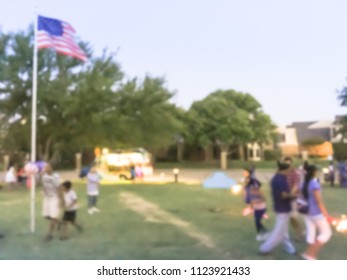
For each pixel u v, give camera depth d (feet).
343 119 117.39
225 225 35.17
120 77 88.17
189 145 189.16
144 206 49.08
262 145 192.03
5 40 79.05
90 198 43.55
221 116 171.83
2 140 94.27
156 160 202.90
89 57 85.76
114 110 87.25
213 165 180.14
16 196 61.16
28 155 101.55
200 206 49.03
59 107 81.87
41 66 80.33
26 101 82.33
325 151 180.96
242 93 182.19
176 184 86.99
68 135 92.17
